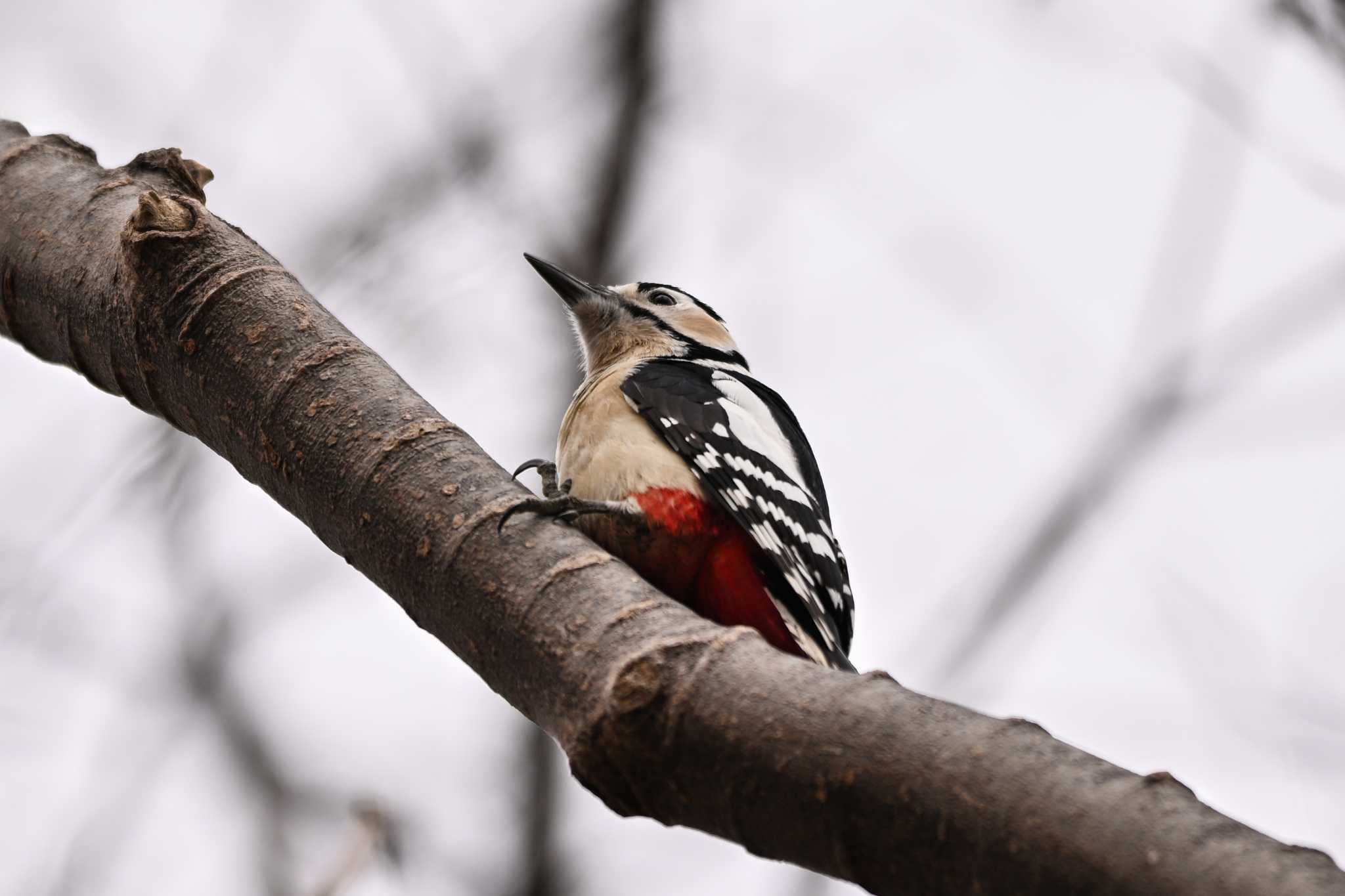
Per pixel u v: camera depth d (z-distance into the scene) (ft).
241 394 22.24
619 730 17.72
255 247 23.35
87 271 24.14
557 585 19.66
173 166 25.70
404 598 21.11
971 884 15.39
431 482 21.04
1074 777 15.21
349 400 21.85
